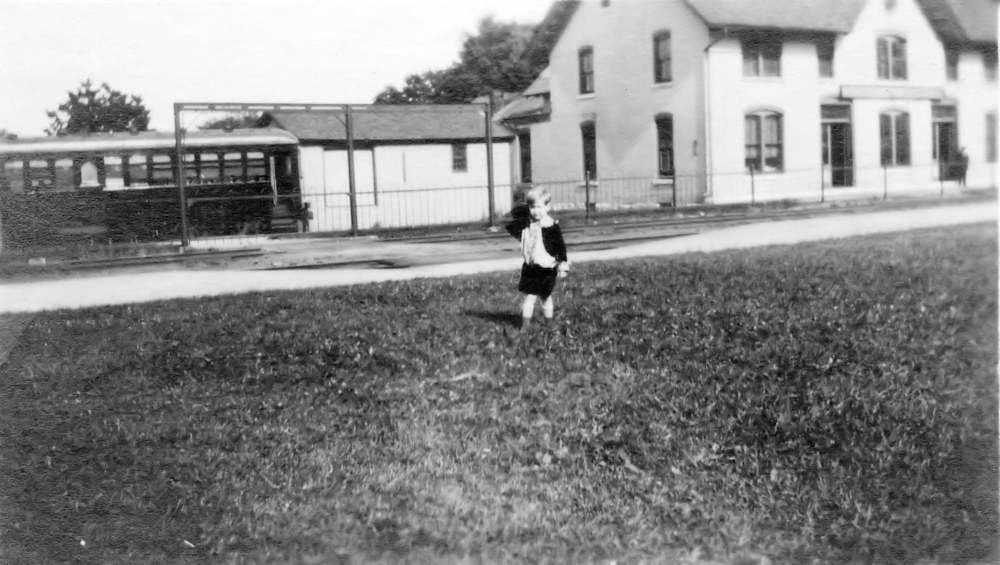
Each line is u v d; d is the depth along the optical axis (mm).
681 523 5723
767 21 26719
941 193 26391
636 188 29094
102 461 6441
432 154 25438
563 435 6664
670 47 27719
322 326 9453
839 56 28297
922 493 5871
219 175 21469
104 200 20062
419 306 10305
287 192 22328
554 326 9039
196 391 7738
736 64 26969
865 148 28672
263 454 6484
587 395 7305
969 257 11945
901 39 29031
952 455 6250
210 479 6176
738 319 8992
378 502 5867
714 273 11594
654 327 8898
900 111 29000
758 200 27172
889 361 7641
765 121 27531
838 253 12961
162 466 6352
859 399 6938
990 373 7328
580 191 31000
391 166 24797
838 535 5570
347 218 24109
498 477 6168
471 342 8688
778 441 6535
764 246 14766
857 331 8414
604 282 11273
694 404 7031
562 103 31250
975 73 29578
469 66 27906
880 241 14383
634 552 5410
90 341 9352
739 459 6332
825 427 6629
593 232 19484
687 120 27328
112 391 7785
